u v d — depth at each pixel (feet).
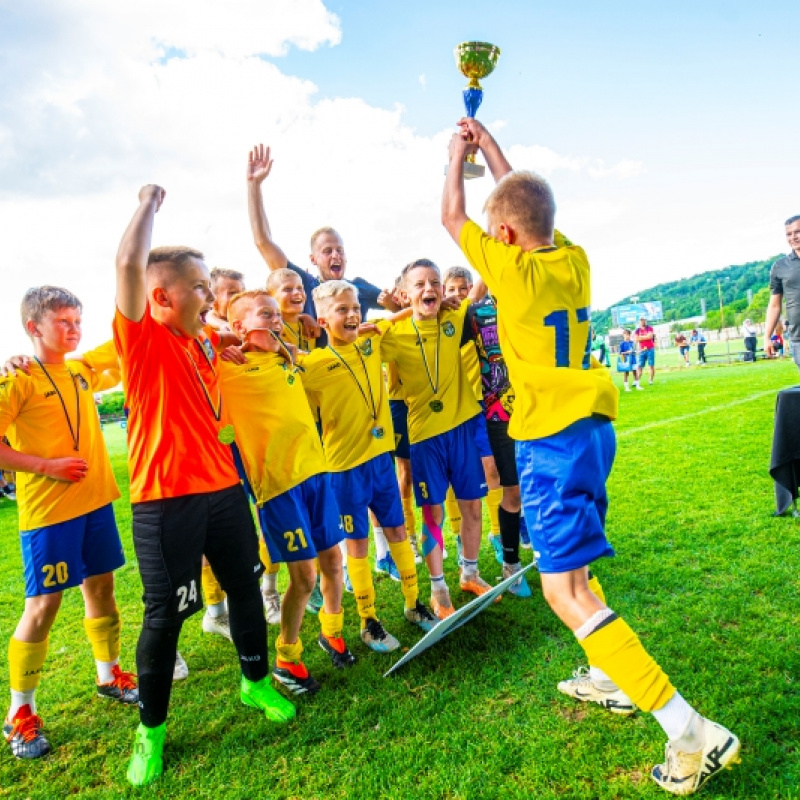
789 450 15.61
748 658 9.67
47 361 10.80
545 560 7.95
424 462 13.09
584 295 8.25
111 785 8.78
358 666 11.23
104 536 10.93
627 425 33.63
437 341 13.25
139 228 8.19
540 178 8.36
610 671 7.30
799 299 22.74
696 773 6.95
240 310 10.88
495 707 9.40
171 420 8.85
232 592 9.74
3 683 12.55
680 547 14.75
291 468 10.58
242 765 8.78
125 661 12.69
